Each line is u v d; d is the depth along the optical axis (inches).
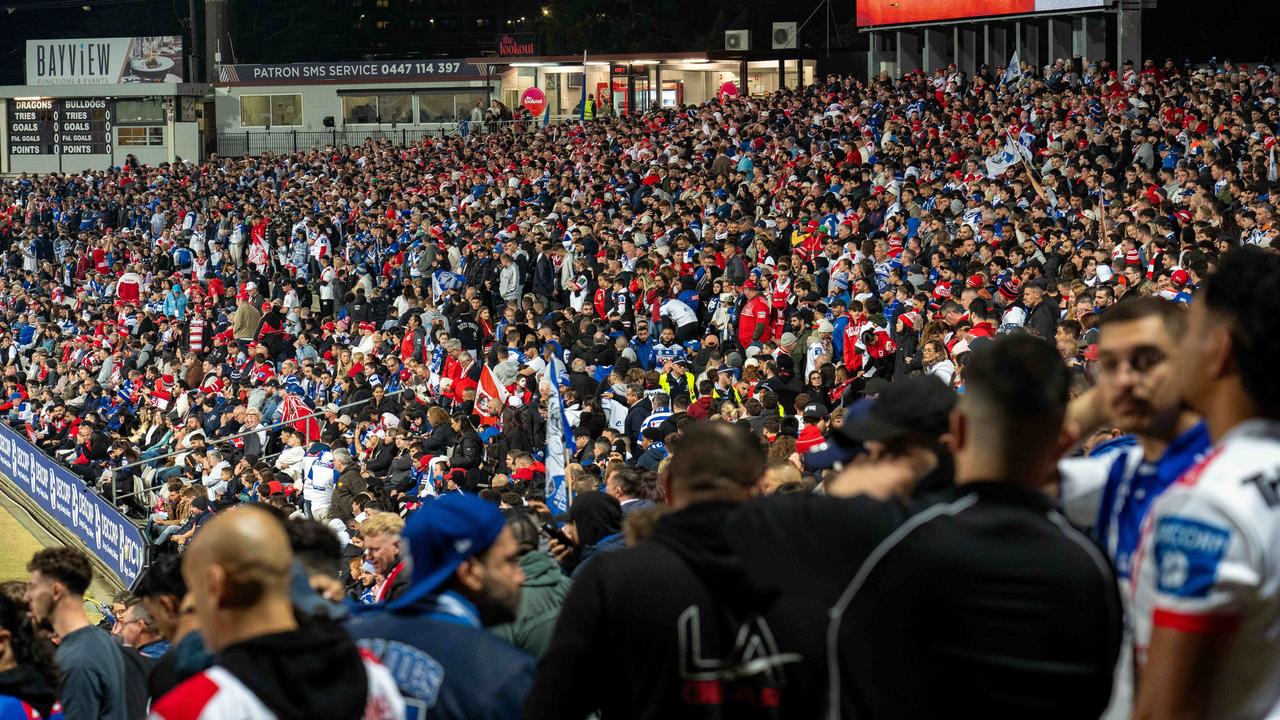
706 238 952.3
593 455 599.5
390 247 1312.7
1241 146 925.2
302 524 183.5
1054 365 114.8
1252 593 99.3
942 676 109.1
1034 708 107.3
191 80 2320.4
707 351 706.8
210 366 1095.0
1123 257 615.2
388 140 1884.8
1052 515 113.1
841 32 2578.7
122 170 1999.3
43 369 1273.4
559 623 136.9
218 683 121.0
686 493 140.1
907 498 132.0
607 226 1088.8
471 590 149.2
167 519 735.1
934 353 545.3
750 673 132.8
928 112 1256.2
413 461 682.8
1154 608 104.7
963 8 1503.4
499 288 1071.6
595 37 2893.7
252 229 1555.1
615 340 786.2
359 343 1068.5
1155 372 131.1
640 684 134.0
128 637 284.5
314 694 123.0
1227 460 103.3
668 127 1501.0
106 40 2274.9
